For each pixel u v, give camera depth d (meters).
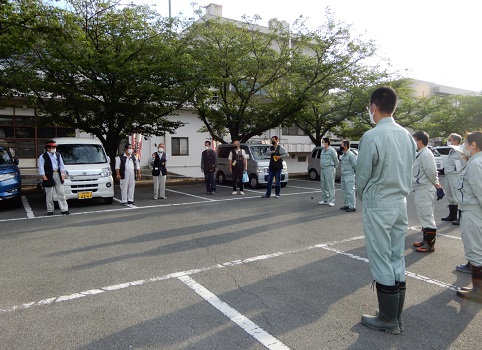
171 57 11.94
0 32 9.49
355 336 3.01
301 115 16.95
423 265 4.83
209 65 13.97
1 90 9.67
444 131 25.30
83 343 2.89
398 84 17.64
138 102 12.42
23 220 7.70
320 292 3.90
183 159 21.31
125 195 9.85
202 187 14.25
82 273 4.46
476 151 3.85
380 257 3.04
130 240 6.00
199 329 3.11
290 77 16.00
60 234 6.43
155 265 4.75
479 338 2.99
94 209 9.04
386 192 2.99
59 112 12.25
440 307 3.58
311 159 18.03
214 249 5.49
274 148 11.06
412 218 7.99
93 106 12.20
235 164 11.80
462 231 3.92
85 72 11.39
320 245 5.73
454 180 7.26
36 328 3.12
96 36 11.91
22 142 17.80
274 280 4.24
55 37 9.97
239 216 8.08
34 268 4.65
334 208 9.13
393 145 2.95
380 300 3.08
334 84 16.30
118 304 3.59
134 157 10.02
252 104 16.27
